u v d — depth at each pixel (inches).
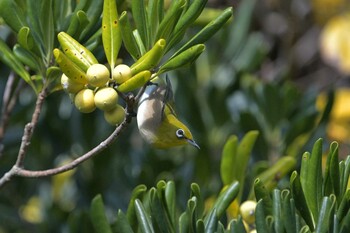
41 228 170.1
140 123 146.6
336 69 255.9
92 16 146.6
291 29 246.5
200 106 172.9
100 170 171.5
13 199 178.2
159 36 142.8
